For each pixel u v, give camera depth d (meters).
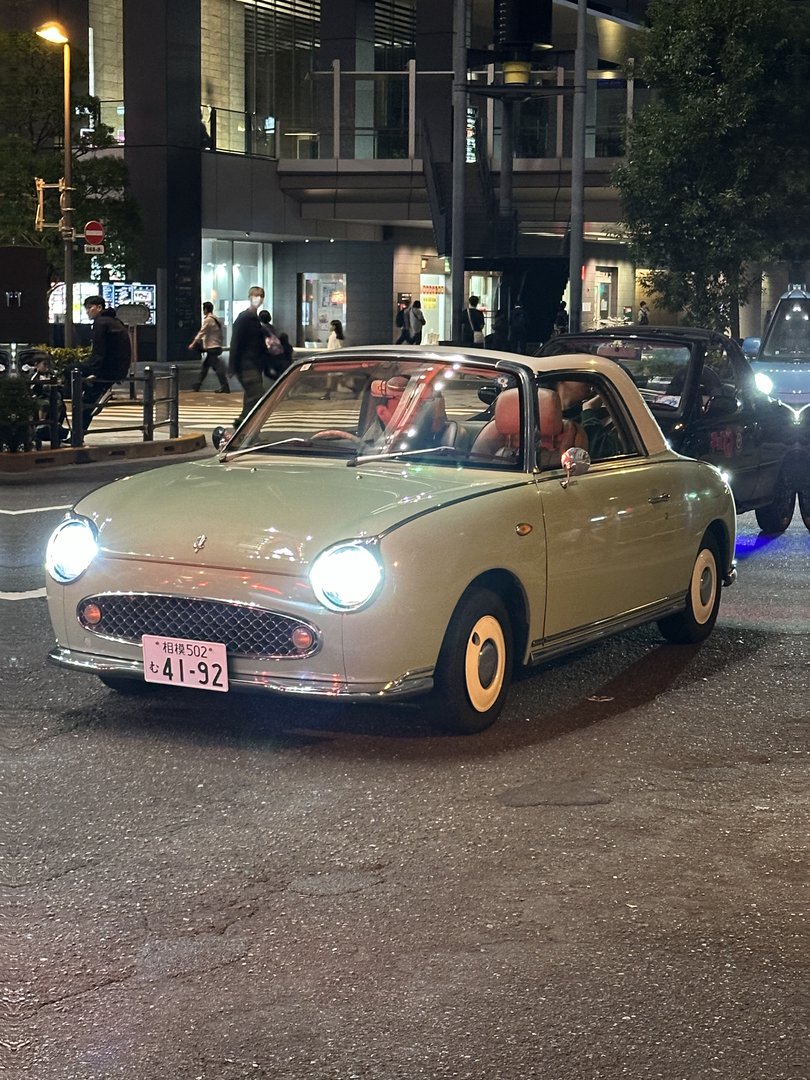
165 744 6.12
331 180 45.75
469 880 4.72
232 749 6.07
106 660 6.18
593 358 7.59
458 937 4.27
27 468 17.27
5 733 6.27
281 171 46.12
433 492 6.26
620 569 7.14
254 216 45.84
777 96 26.62
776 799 5.60
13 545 11.48
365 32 47.47
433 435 6.94
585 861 4.91
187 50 43.16
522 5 28.94
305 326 52.28
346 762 5.93
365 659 5.76
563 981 3.99
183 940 4.22
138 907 4.46
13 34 35.69
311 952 4.15
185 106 43.25
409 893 4.61
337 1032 3.67
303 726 6.41
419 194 45.56
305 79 49.12
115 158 36.62
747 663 7.87
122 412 22.73
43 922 4.34
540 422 6.79
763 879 4.78
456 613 6.11
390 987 3.93
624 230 29.30
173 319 43.56
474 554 6.09
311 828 5.17
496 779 5.75
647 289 28.91
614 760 6.06
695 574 8.09
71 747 6.07
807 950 4.22
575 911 4.48
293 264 52.16
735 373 11.96
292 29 50.31
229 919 4.38
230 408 27.31
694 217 27.14
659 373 11.33
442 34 44.59
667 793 5.65
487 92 29.39
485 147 43.19
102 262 36.78
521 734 6.39
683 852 5.02
